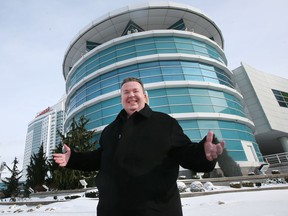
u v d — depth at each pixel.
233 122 21.06
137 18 25.09
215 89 21.91
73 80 27.61
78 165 1.89
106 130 1.85
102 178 1.52
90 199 11.55
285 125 28.88
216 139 1.12
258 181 14.91
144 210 1.28
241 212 5.63
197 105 20.03
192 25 27.09
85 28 25.92
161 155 1.41
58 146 18.95
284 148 28.64
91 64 24.69
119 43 23.47
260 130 27.80
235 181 14.66
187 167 1.30
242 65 31.33
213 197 9.93
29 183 21.66
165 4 24.02
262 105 28.50
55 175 16.95
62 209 9.69
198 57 22.25
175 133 1.48
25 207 13.24
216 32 28.70
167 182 1.37
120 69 21.94
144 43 22.72
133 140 1.49
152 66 21.41
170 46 22.61
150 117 1.59
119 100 20.36
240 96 24.00
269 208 5.84
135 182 1.34
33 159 23.06
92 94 22.75
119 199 1.33
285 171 21.06
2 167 28.17
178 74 21.11
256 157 20.59
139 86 1.80
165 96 20.03
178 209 1.36
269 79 33.34
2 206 16.22
